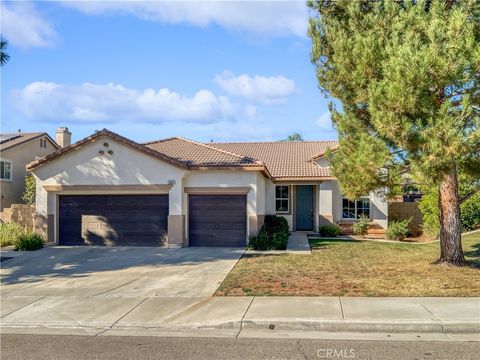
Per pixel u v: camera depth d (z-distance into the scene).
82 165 18.95
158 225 18.86
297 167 24.66
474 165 11.61
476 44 10.32
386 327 8.28
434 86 10.58
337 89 12.97
